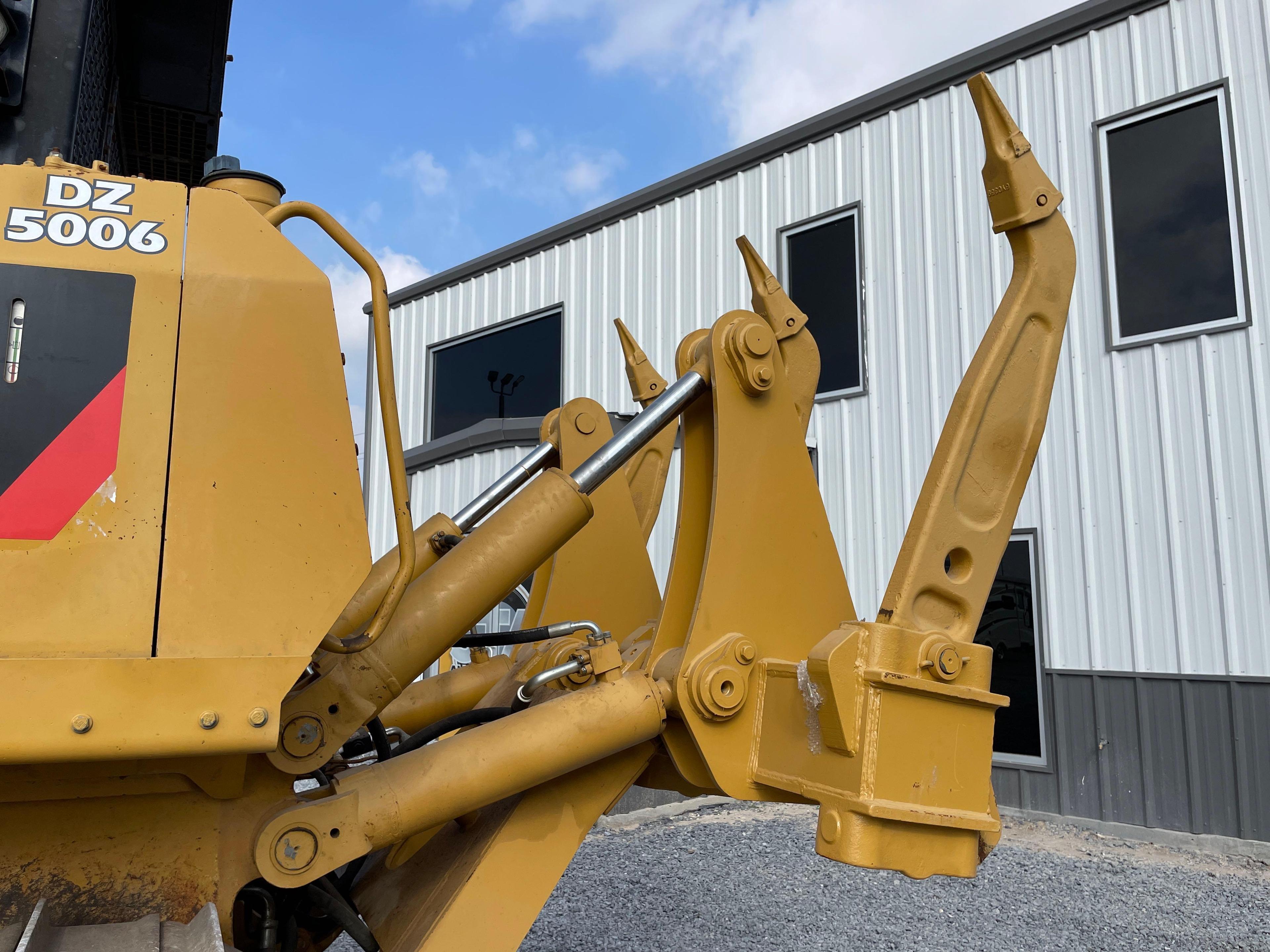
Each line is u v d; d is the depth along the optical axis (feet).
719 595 6.84
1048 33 23.89
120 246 5.03
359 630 8.04
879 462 25.86
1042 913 14.98
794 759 6.54
